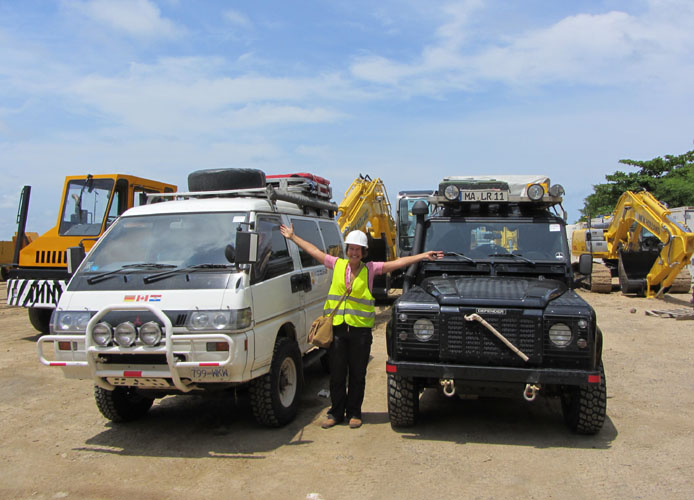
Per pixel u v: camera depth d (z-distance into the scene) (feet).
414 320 16.75
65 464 16.05
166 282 16.84
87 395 23.21
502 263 20.71
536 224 21.56
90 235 35.19
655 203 53.42
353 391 18.86
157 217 19.20
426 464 15.51
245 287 16.75
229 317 16.03
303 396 22.71
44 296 33.76
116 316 16.34
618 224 58.34
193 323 16.01
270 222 19.90
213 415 20.47
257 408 18.10
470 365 16.25
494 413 20.16
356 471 15.15
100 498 13.87
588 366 15.72
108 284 17.20
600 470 14.98
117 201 36.27
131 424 19.56
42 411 21.09
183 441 17.76
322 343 18.12
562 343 15.80
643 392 22.77
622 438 17.47
